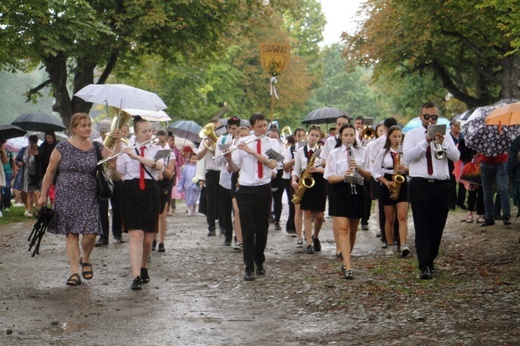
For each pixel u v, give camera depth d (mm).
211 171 17109
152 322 8625
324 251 14320
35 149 22109
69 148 10898
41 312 9117
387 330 7926
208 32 31250
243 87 60188
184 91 46875
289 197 16906
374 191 14266
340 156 11312
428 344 7289
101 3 28891
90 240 11055
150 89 46500
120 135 11055
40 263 12992
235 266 12594
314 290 10172
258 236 11492
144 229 10727
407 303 9125
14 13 25594
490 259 12055
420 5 31359
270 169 11422
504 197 15852
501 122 13859
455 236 15109
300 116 70625
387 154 13133
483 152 15664
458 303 8953
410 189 10859
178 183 24719
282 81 61688
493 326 7824
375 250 14039
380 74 38625
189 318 8844
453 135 17875
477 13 28875
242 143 11305
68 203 10859
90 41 27547
